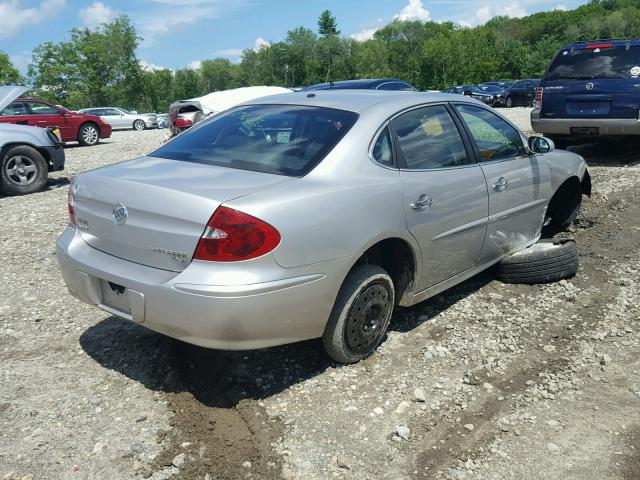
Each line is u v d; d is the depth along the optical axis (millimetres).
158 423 3117
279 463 2812
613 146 10992
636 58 8867
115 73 53438
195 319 2928
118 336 4082
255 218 2906
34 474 2732
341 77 108562
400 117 3850
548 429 3062
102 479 2711
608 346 3879
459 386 3436
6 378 3547
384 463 2822
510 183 4621
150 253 3121
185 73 121812
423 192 3758
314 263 3129
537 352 3822
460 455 2877
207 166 3473
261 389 3414
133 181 3227
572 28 133375
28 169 9766
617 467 2791
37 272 5488
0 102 10141
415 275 3879
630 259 5359
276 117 3861
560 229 6242
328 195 3211
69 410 3225
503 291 4762
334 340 3473
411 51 110500
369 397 3330
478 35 92875
